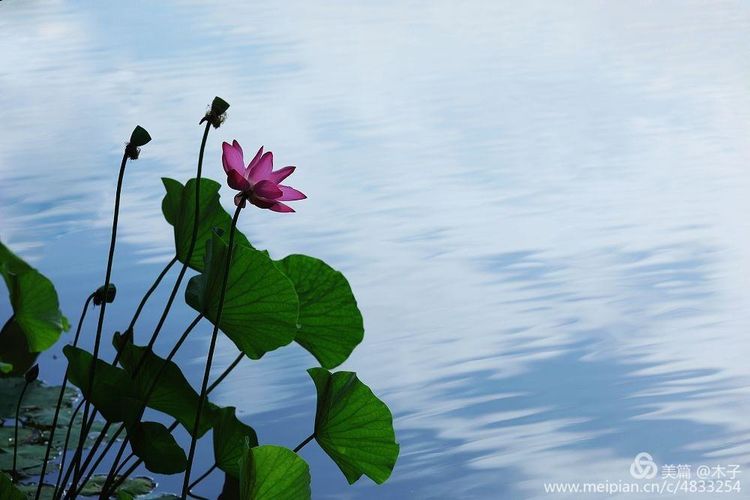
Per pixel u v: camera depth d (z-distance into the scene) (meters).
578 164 6.13
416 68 8.81
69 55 9.69
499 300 4.23
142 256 4.81
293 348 3.92
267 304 1.95
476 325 4.00
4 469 2.78
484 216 5.28
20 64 9.38
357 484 2.97
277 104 7.68
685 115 7.11
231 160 1.85
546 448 3.13
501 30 10.46
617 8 11.52
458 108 7.48
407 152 6.45
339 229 5.14
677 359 3.66
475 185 5.79
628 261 4.61
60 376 3.51
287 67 8.90
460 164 6.18
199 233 2.17
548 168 6.07
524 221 5.20
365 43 9.93
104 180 6.02
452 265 4.63
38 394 3.29
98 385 2.01
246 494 1.99
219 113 1.91
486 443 3.17
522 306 4.17
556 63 8.87
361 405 2.15
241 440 2.23
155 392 2.12
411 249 4.85
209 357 1.95
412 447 3.15
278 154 6.43
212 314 1.99
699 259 4.60
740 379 3.49
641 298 4.21
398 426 3.28
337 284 2.21
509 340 3.87
